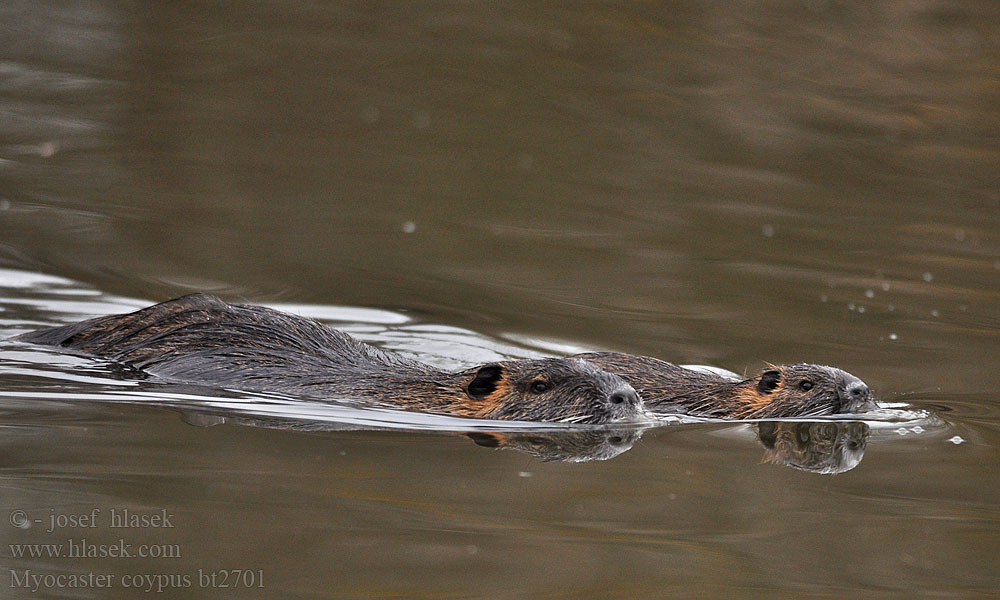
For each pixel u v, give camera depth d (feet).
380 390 35.78
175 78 73.31
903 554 25.18
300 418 33.12
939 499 28.50
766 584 23.58
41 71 73.41
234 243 52.80
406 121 68.54
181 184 59.67
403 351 42.80
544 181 62.08
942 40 79.00
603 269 51.80
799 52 77.41
